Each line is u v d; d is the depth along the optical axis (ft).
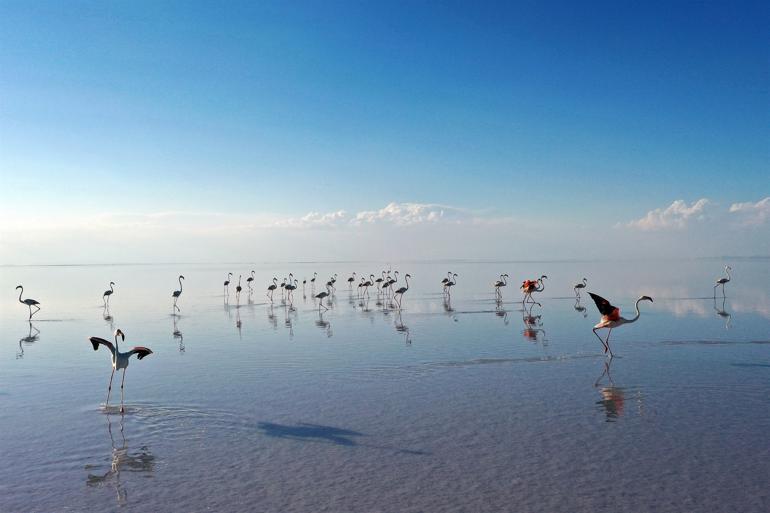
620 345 90.33
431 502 37.52
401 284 281.33
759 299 163.12
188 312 156.15
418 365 78.28
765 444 46.55
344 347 94.02
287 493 39.19
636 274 348.38
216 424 54.03
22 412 58.34
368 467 43.45
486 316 134.00
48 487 40.55
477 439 49.08
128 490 39.96
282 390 66.13
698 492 38.29
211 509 36.99
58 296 220.02
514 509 36.42
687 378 68.18
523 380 69.05
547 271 417.90
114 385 69.46
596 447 46.73
